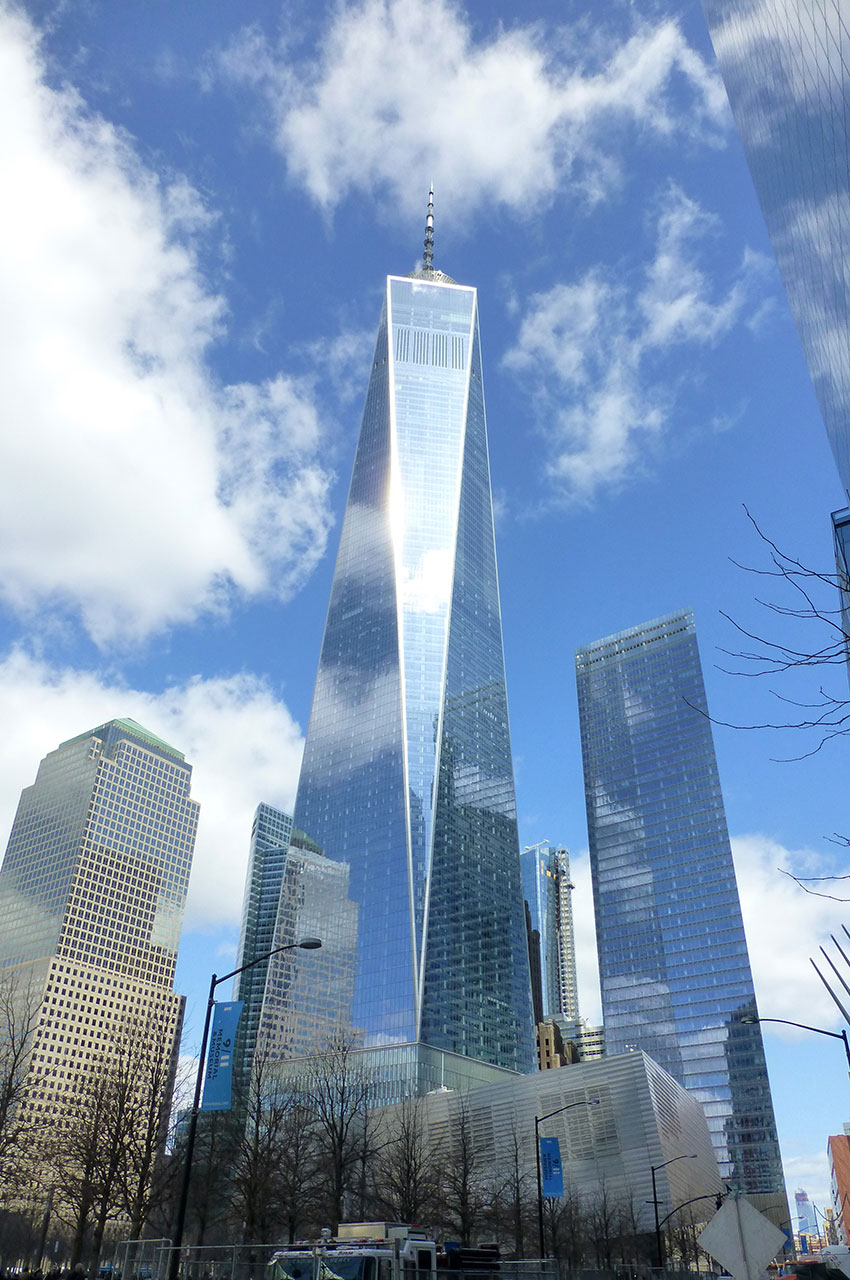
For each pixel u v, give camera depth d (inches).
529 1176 4726.9
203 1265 1253.7
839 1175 7701.8
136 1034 3238.2
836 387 1264.8
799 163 1167.6
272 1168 2874.0
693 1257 4891.7
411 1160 3383.4
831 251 1059.3
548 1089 5211.6
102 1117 2667.3
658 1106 4933.6
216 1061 1381.6
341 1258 1176.2
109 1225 3314.5
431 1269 1268.5
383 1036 7593.5
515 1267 1576.0
